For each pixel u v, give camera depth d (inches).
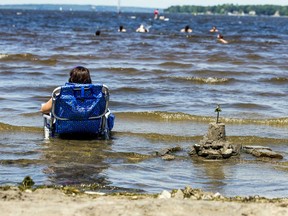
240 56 2763.3
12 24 6058.1
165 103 1352.1
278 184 733.9
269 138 1012.5
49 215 484.7
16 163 794.2
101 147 914.1
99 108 940.6
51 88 1509.6
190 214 497.4
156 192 670.5
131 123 1127.6
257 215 501.0
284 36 5172.2
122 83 1662.2
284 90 1637.6
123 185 700.0
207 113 1246.9
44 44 3196.4
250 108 1331.2
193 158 863.7
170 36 4394.7
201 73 1988.2
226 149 868.0
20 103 1294.3
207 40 4045.3
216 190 696.4
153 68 2094.0
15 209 495.8
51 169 766.5
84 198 545.3
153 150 911.0
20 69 1940.2
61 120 937.5
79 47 3046.3
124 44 3358.8
